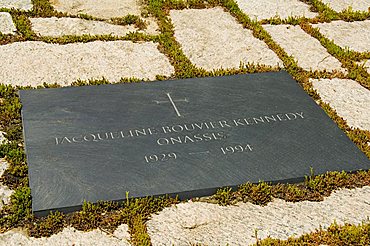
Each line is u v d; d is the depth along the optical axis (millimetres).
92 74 2779
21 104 2549
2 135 2434
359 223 2145
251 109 2561
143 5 3402
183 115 2504
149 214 2158
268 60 2924
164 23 3182
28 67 2793
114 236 2092
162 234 2100
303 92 2686
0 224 2117
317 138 2438
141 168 2268
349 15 3334
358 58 2994
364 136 2494
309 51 3020
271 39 3084
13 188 2230
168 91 2643
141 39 3037
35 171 2242
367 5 3477
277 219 2158
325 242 2076
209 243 2072
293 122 2504
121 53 2924
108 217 2145
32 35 2998
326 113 2566
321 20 3289
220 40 3061
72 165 2266
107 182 2217
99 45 2969
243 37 3088
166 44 2996
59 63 2830
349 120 2586
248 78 2760
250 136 2422
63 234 2092
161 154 2320
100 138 2373
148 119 2473
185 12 3307
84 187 2197
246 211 2184
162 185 2219
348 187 2281
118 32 3107
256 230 2109
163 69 2834
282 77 2779
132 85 2670
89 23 3160
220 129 2445
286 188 2264
